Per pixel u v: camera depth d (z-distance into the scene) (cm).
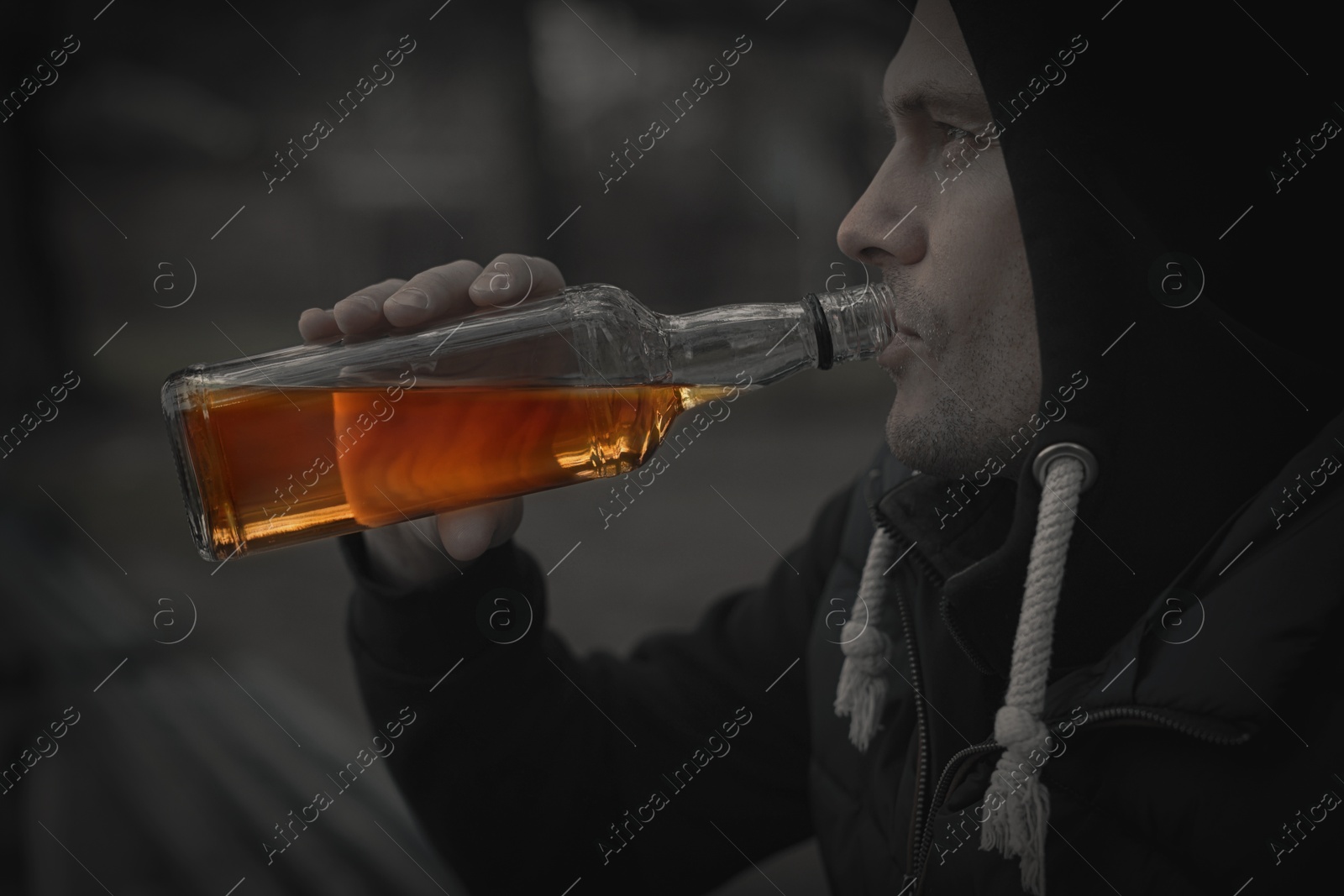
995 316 84
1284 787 69
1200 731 69
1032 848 76
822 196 1398
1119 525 82
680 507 693
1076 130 81
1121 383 80
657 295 1448
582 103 1385
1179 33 81
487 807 110
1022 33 80
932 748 93
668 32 1051
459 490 97
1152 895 74
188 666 296
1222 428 82
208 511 94
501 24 1008
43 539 496
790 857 222
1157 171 84
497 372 98
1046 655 80
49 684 292
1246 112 84
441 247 1445
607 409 101
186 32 1098
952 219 83
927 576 94
